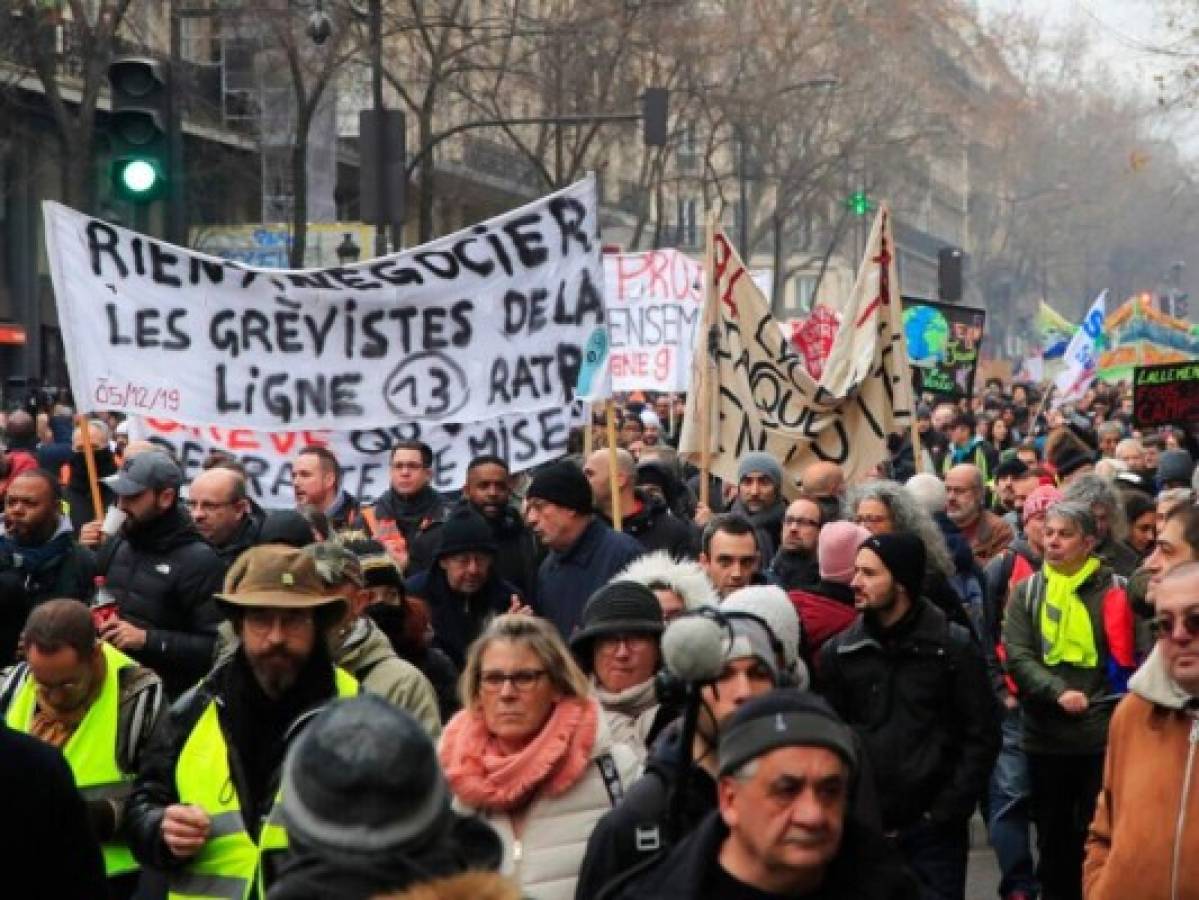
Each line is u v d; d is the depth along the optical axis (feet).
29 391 93.71
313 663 22.13
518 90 188.96
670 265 71.61
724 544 30.99
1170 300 342.03
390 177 71.26
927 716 27.99
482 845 16.05
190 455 39.88
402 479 39.55
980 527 42.24
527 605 34.22
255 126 155.22
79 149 111.96
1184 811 20.85
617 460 37.73
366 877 13.00
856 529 30.12
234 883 21.75
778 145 207.21
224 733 22.00
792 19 208.64
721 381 47.42
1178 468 49.57
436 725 24.47
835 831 15.35
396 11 159.63
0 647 26.71
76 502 48.65
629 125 189.67
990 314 382.63
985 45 298.15
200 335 39.29
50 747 17.92
